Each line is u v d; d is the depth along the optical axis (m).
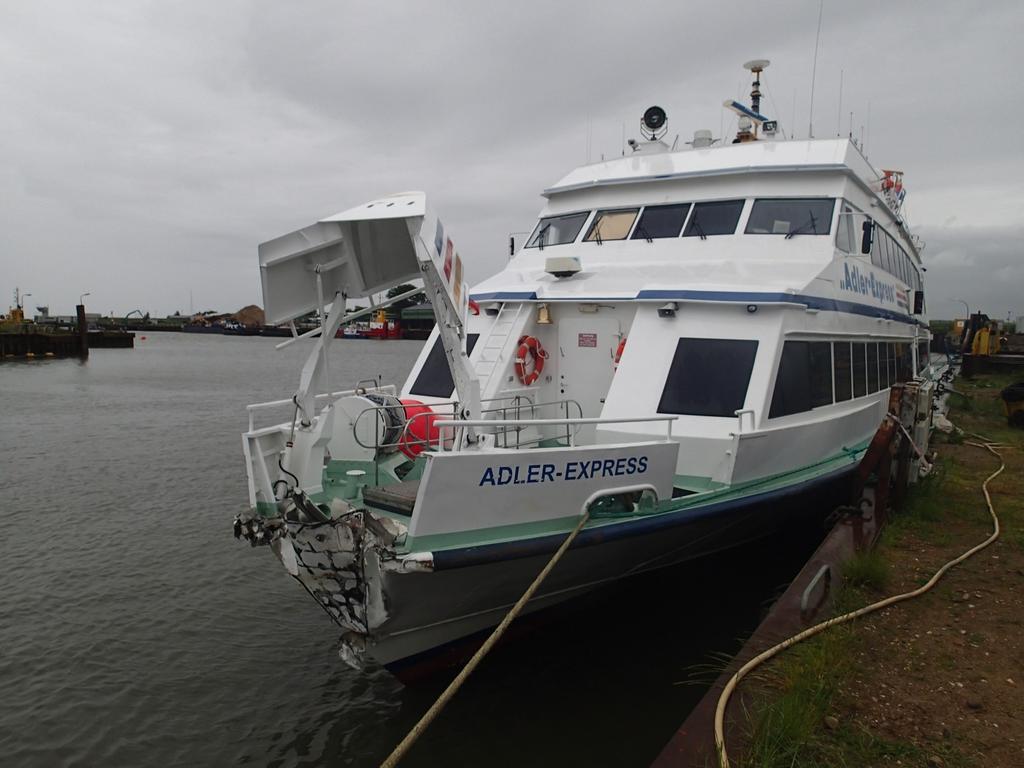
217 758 5.62
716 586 7.68
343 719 6.06
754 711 4.04
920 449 9.48
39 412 24.44
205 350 77.50
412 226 5.06
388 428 6.35
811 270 7.69
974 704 4.26
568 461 5.42
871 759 3.77
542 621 6.24
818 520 8.53
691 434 6.70
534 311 8.17
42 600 8.47
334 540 4.84
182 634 7.63
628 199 9.04
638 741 5.42
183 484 13.96
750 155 8.89
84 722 6.11
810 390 7.66
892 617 5.47
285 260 5.28
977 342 29.50
